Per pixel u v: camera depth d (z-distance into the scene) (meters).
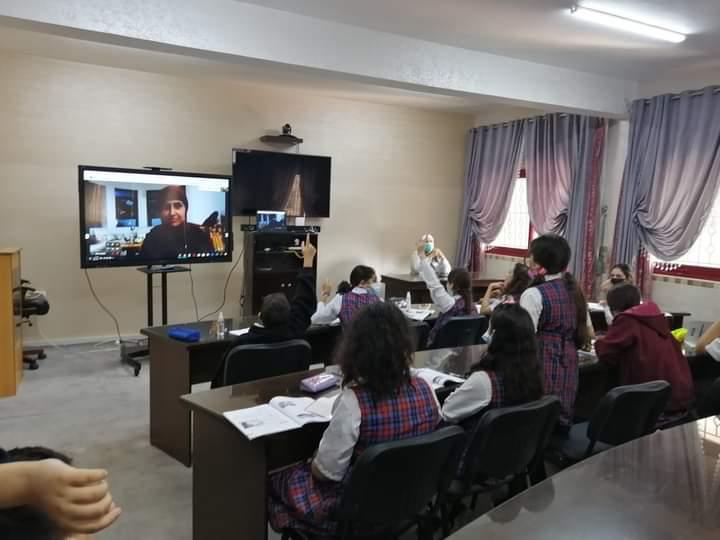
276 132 6.30
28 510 0.50
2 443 3.28
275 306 2.85
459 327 3.57
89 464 3.07
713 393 2.53
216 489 2.10
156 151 5.69
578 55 4.33
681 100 4.73
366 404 1.64
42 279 5.30
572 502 1.04
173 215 5.12
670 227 4.83
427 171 7.36
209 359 3.36
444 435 1.65
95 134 5.39
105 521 0.51
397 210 7.21
